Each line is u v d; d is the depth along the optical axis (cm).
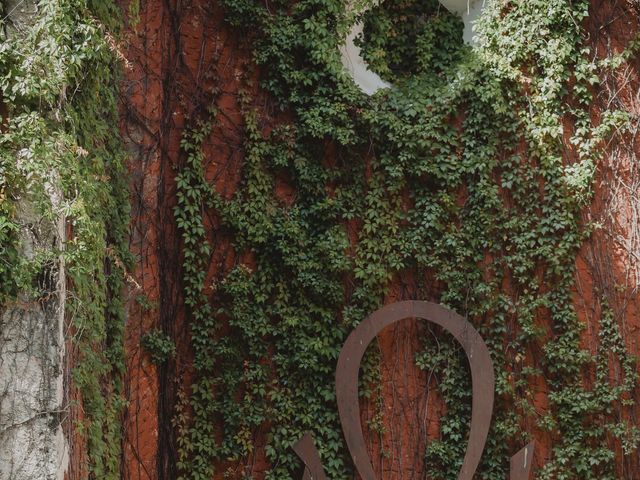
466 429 1112
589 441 1110
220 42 1145
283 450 1074
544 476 1100
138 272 1020
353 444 1062
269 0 1173
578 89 1177
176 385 1048
